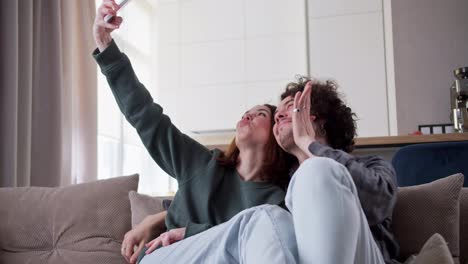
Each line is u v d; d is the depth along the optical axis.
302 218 0.92
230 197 1.47
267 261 0.88
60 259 1.66
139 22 4.86
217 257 1.04
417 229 1.44
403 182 2.04
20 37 2.64
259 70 4.80
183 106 4.91
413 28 4.17
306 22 4.56
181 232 1.34
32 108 2.79
